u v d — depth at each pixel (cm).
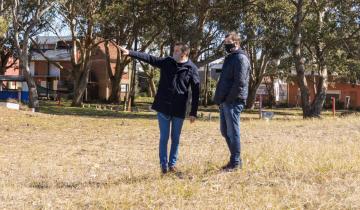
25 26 4706
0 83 5644
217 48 3922
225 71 806
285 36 3547
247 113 4694
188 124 2122
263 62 5675
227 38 803
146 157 1144
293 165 816
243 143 1296
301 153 947
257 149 1052
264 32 3597
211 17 3662
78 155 1241
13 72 7706
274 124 1962
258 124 1991
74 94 5144
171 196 676
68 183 853
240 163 827
